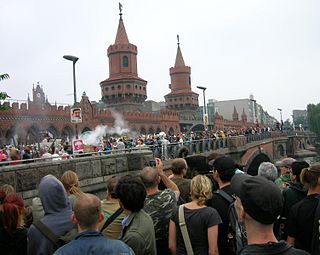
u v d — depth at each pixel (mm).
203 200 4738
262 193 2654
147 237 4078
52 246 4199
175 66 92625
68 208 4551
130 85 73188
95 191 14641
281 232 5848
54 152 18719
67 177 5586
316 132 123000
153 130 63531
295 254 2564
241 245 4223
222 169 5453
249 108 142875
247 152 39250
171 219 4820
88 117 48625
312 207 4535
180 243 4699
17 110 38312
